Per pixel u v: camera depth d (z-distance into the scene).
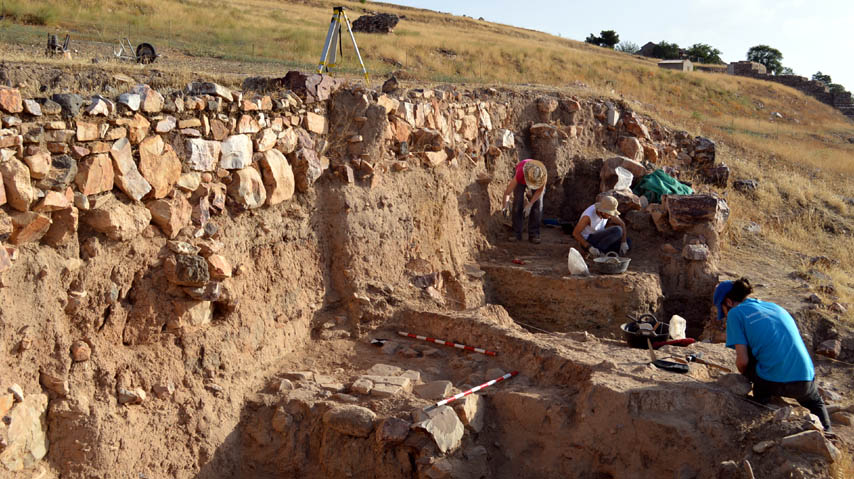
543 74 23.41
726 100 28.48
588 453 5.16
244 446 5.45
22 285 4.20
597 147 12.55
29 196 4.10
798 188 14.12
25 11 15.80
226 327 5.58
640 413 5.10
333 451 5.25
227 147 5.64
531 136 11.56
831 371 7.70
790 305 8.68
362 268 7.08
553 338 6.60
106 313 4.76
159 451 4.85
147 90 4.98
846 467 4.42
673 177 12.05
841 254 11.64
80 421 4.43
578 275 8.77
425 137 8.52
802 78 36.97
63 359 4.41
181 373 5.14
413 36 25.86
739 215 12.70
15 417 4.04
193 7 23.03
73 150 4.44
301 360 6.22
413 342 6.71
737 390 5.24
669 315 9.48
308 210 6.70
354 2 48.81
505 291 9.05
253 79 6.89
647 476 4.95
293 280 6.41
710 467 4.75
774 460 4.47
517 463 5.35
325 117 7.00
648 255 9.80
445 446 5.00
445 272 8.31
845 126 29.28
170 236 5.15
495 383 5.85
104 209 4.63
